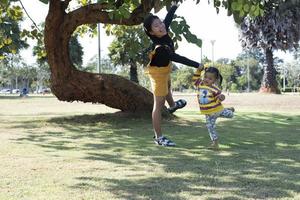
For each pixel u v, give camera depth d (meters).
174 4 7.55
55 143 6.87
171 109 8.08
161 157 5.62
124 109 10.59
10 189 4.02
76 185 4.16
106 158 5.53
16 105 19.14
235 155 5.77
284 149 6.28
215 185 4.17
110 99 10.32
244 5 6.84
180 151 6.11
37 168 4.89
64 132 8.37
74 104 19.14
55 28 9.62
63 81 10.02
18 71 89.31
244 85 88.88
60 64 9.88
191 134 7.90
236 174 4.62
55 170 4.80
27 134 8.05
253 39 24.00
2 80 94.44
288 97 16.59
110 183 4.24
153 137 7.57
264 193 3.88
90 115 10.84
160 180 4.36
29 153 5.87
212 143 6.55
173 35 7.18
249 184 4.20
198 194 3.85
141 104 10.46
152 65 6.66
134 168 4.93
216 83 6.53
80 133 8.20
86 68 64.75
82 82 10.04
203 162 5.28
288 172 4.71
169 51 6.53
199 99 6.58
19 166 4.99
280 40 23.34
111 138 7.49
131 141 7.13
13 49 12.50
